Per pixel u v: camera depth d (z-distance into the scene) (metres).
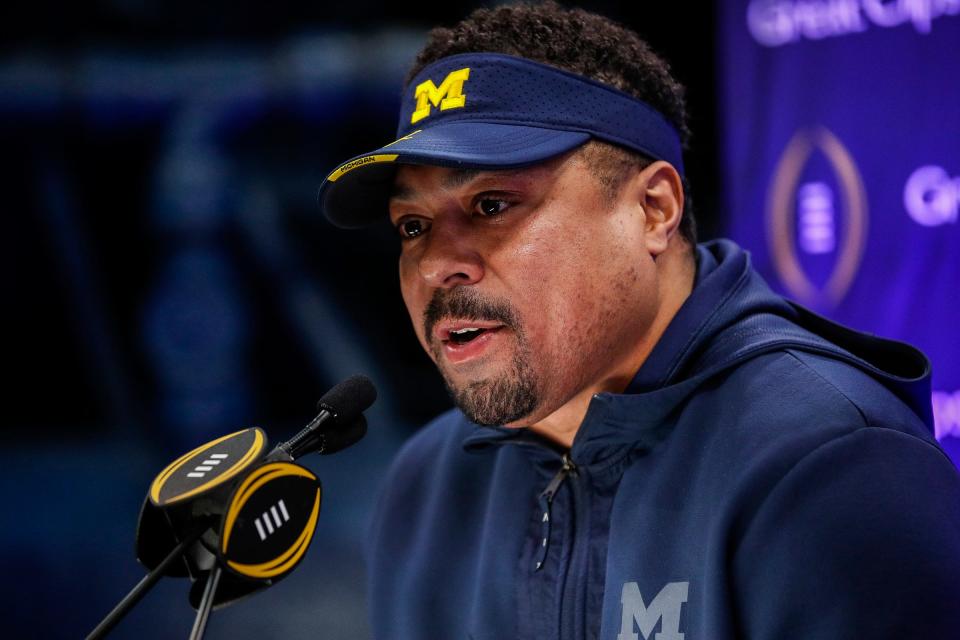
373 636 4.56
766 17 8.92
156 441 21.02
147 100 19.47
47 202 21.27
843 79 8.59
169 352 19.81
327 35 18.69
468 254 3.55
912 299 8.38
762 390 3.53
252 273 20.28
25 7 19.42
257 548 3.09
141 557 3.20
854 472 3.19
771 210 8.91
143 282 21.91
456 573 4.26
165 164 19.38
